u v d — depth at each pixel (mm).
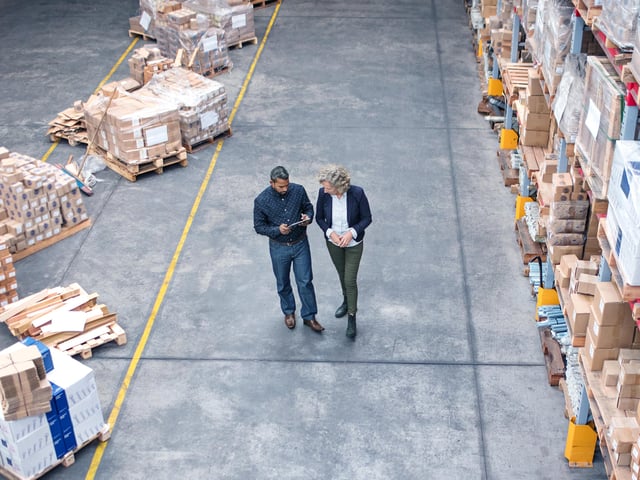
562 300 7641
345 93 15133
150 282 10031
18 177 10344
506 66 12078
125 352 8891
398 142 13312
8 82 15914
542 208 8812
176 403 8172
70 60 16906
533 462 7383
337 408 8047
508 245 10602
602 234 6254
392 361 8656
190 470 7387
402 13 19375
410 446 7578
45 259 10555
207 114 12945
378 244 10664
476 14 16891
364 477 7258
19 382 6656
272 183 7969
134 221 11297
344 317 9328
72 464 7465
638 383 6074
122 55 17125
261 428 7832
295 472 7332
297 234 8406
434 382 8352
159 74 13453
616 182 5727
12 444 6895
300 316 9383
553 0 8234
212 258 10453
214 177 12367
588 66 6543
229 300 9672
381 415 7949
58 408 7102
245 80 15750
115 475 7352
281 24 18734
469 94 15062
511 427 7773
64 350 8703
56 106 14859
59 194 10742
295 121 14086
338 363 8648
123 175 12375
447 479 7219
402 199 11664
